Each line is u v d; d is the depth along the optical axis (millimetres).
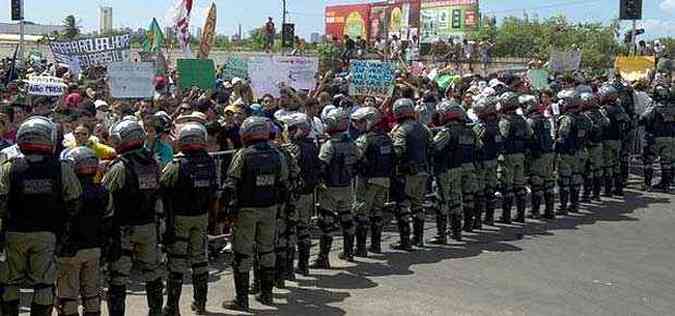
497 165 14773
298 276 11070
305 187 10812
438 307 9680
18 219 7434
